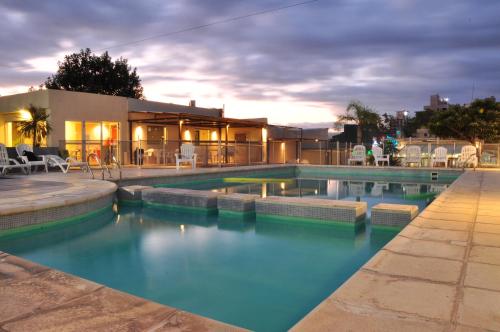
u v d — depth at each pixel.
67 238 5.68
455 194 7.07
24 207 5.47
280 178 15.55
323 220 6.37
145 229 6.27
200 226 6.50
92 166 14.65
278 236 5.79
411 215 5.76
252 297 3.47
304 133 25.27
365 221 6.60
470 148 15.73
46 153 13.16
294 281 3.90
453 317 2.00
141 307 2.12
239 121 18.64
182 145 14.66
